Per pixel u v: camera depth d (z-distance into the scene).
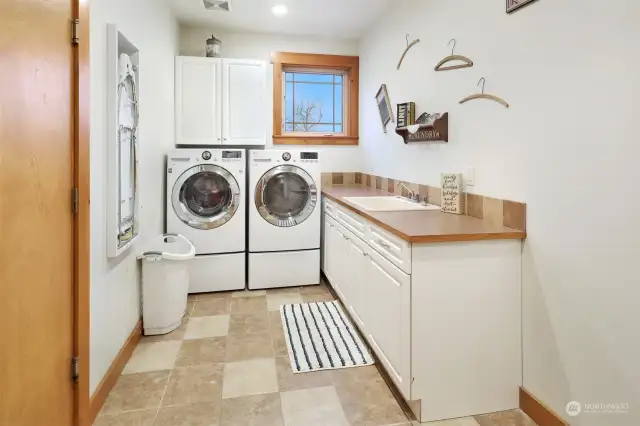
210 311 3.05
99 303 1.83
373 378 2.10
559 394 1.59
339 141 4.27
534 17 1.68
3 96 1.02
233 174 3.43
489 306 1.75
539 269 1.67
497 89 1.94
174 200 3.30
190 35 3.87
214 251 3.45
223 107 3.70
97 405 1.78
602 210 1.37
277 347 2.45
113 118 1.90
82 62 1.49
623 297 1.31
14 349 1.09
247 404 1.87
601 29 1.36
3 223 1.03
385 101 3.45
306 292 3.52
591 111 1.41
